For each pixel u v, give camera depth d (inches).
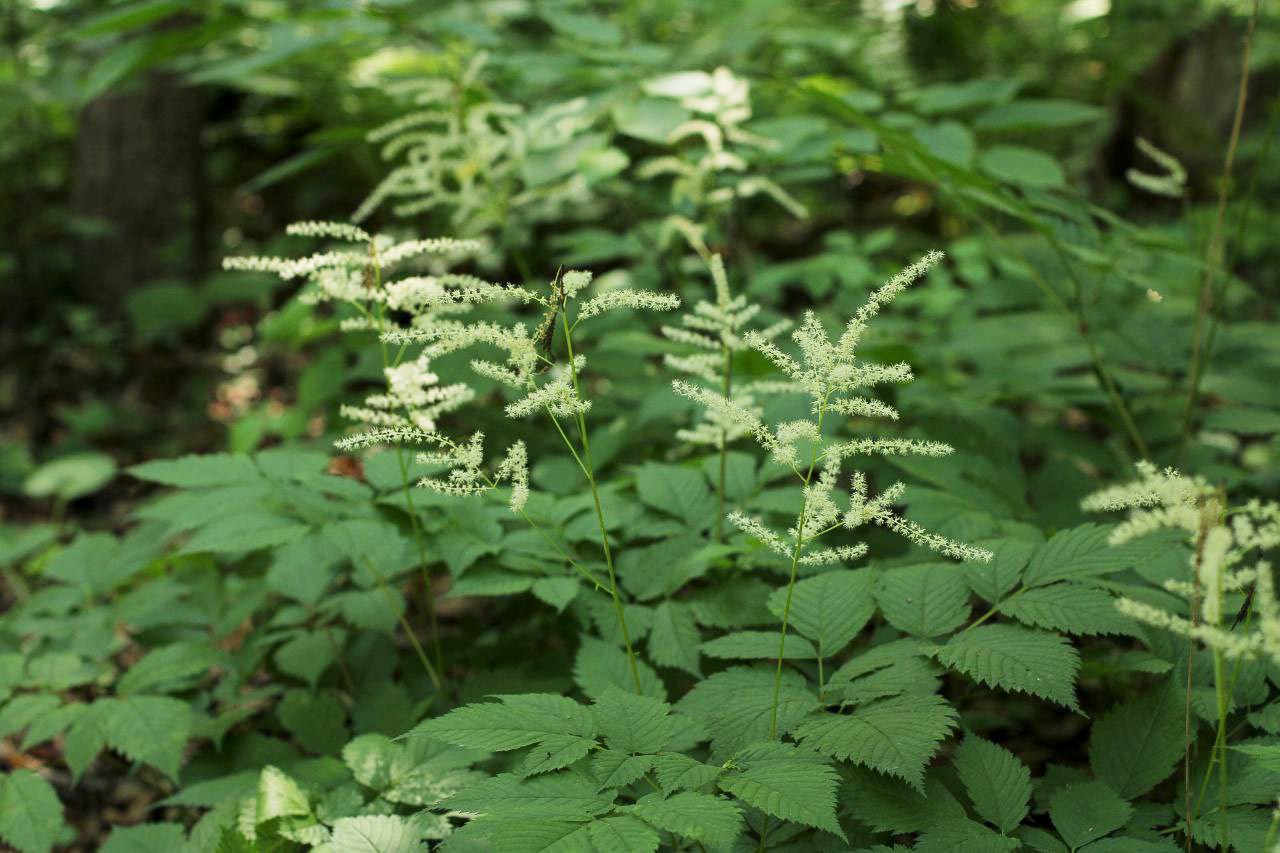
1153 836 41.3
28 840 47.0
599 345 59.9
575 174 69.6
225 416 122.9
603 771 39.6
